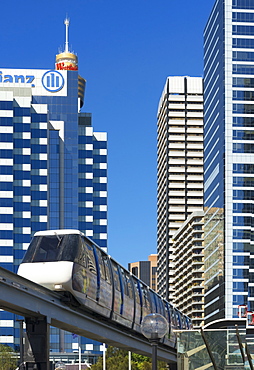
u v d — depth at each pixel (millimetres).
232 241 192000
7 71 186875
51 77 188000
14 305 28984
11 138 175750
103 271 41375
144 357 137000
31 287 30953
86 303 37344
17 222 173250
